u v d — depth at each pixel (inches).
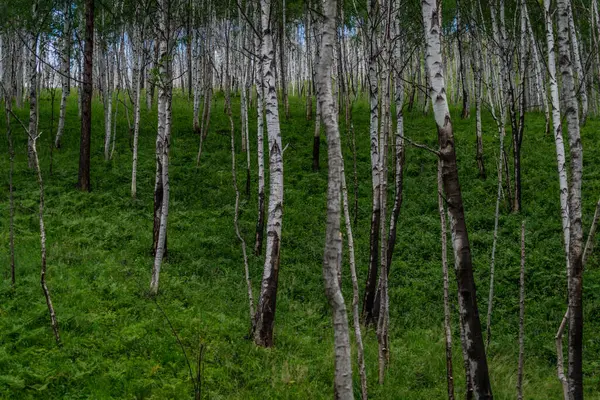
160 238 415.2
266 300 358.0
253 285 466.3
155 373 294.2
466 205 679.1
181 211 633.6
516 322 430.0
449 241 580.1
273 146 382.9
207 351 328.8
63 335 321.1
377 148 432.5
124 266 452.8
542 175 738.8
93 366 290.7
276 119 386.3
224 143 925.2
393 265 525.7
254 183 746.2
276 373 314.5
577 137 202.7
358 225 619.8
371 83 427.2
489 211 651.5
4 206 569.9
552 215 627.2
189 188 708.0
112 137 931.3
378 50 414.9
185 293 418.0
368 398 298.5
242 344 346.0
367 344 372.5
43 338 312.2
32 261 430.0
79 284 398.0
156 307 380.5
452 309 453.4
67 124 1018.1
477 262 529.7
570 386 185.2
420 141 917.2
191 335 343.6
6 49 1148.5
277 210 371.9
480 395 201.5
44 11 791.1
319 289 470.9
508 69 682.2
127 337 323.9
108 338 325.4
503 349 385.7
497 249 557.6
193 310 387.5
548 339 401.4
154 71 434.6
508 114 1110.4
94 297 379.6
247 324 382.0
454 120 1075.3
